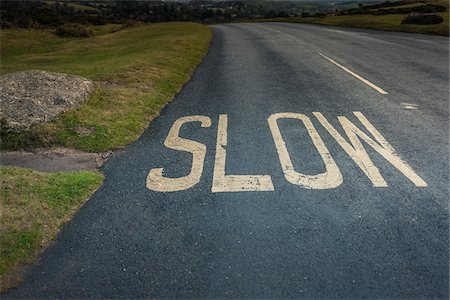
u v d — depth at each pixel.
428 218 3.68
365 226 3.58
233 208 3.96
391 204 3.93
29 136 5.86
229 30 33.38
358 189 4.23
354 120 6.54
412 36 20.56
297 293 2.81
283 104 7.73
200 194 4.27
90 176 4.75
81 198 4.29
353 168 4.73
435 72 10.53
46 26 33.00
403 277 2.94
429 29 22.36
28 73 8.33
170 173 4.81
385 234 3.46
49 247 3.46
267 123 6.55
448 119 6.46
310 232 3.52
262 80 10.30
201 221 3.76
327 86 9.21
